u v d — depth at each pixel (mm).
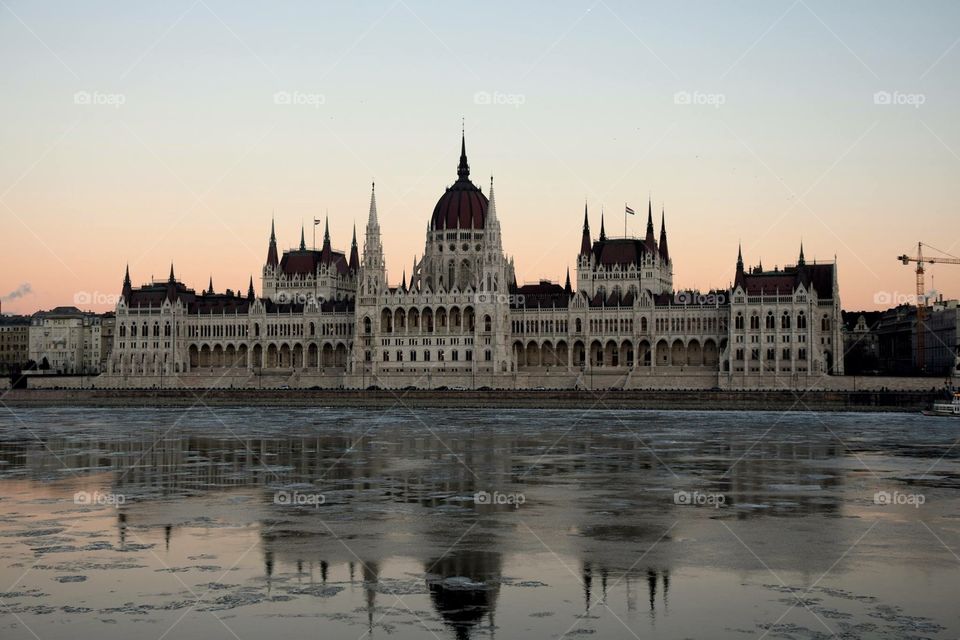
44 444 167375
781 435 181250
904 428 197250
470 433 188625
